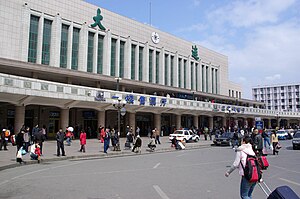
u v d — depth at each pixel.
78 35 45.22
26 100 28.02
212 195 7.66
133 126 40.53
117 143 22.45
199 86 68.44
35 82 26.84
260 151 15.04
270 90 128.00
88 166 13.97
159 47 59.03
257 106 83.69
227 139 30.97
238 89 87.44
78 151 21.30
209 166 13.91
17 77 25.38
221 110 54.16
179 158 17.94
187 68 65.69
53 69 35.28
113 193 7.85
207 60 72.50
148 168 13.17
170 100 42.84
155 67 57.88
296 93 120.38
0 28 36.28
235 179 10.20
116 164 14.81
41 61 40.12
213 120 62.12
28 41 38.88
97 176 10.82
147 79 55.25
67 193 7.85
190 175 11.06
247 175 5.91
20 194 7.73
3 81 24.25
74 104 32.38
